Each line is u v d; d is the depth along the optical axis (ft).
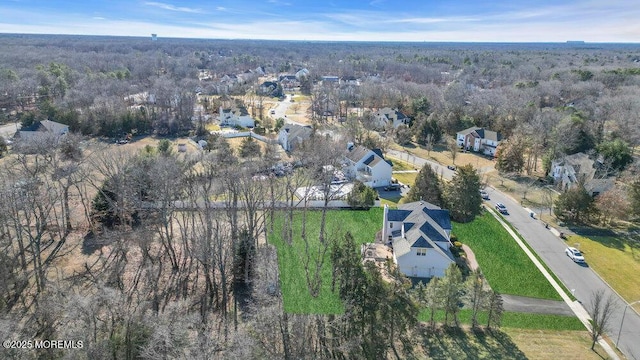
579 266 155.63
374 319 106.22
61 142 232.94
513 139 273.75
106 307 94.84
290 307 123.75
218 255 138.62
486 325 122.72
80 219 175.11
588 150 265.95
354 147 260.01
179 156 241.55
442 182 204.23
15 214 148.56
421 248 144.25
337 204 201.16
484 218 193.67
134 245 156.35
